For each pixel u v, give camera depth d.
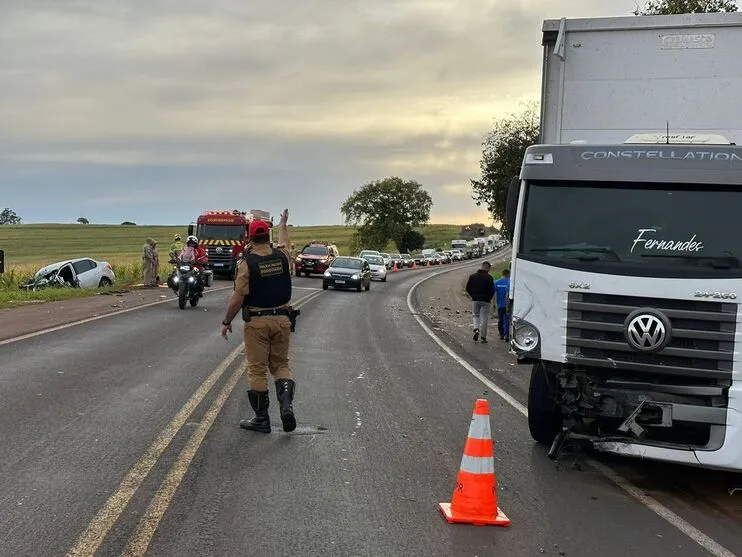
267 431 7.40
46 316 17.16
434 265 85.25
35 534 4.65
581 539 4.98
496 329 20.16
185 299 19.95
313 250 44.47
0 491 5.39
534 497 5.87
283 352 7.56
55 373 9.92
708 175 6.24
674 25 7.81
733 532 5.27
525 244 6.61
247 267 7.32
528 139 27.83
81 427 7.22
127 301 22.19
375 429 7.75
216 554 4.45
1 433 6.91
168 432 7.15
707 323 5.93
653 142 7.33
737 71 7.70
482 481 5.22
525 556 4.63
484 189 28.72
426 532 4.96
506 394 10.22
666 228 6.26
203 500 5.37
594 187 6.55
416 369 12.16
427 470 6.37
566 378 6.46
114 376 9.90
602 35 7.99
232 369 10.77
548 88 8.14
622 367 6.12
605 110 7.98
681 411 5.95
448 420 8.37
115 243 101.94
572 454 7.14
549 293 6.41
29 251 85.25
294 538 4.75
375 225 104.56
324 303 25.88
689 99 7.81
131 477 5.79
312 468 6.25
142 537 4.66
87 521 4.88
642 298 6.10
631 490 6.19
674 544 4.96
